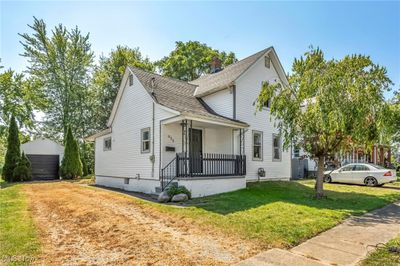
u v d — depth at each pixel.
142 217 6.97
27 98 27.56
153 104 12.88
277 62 16.16
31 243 4.85
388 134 9.03
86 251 4.53
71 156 21.78
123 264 3.96
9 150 19.62
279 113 10.01
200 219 6.63
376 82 8.93
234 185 12.28
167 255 4.30
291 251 4.57
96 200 9.63
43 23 27.50
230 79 14.00
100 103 29.34
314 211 7.63
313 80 9.34
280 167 16.28
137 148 13.92
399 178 19.89
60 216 7.23
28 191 12.66
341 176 16.16
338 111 8.45
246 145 14.11
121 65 30.44
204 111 13.55
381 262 4.05
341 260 4.15
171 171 12.37
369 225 6.41
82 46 28.95
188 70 33.19
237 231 5.59
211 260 4.08
